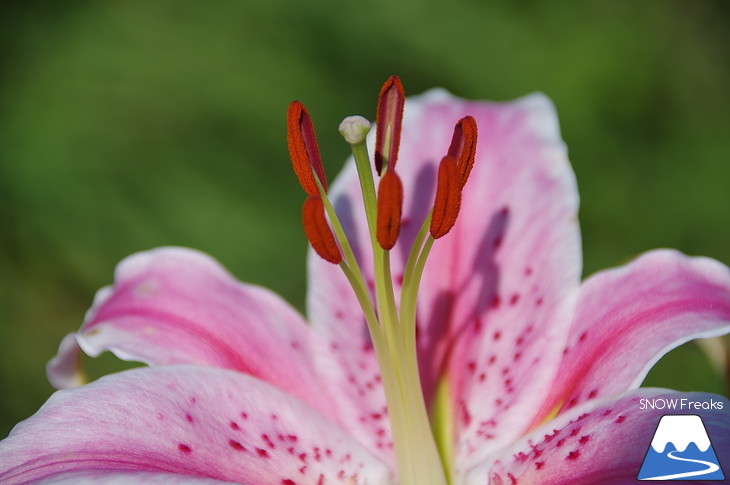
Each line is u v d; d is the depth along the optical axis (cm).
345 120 49
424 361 52
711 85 107
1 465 46
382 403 52
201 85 94
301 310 89
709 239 96
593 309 51
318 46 98
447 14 102
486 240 52
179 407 48
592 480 47
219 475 48
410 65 101
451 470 51
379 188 48
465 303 52
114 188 90
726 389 52
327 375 52
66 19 97
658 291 50
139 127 92
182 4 98
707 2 110
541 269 51
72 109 91
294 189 93
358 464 50
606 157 98
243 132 93
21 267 91
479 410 51
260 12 98
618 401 48
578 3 104
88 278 89
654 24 106
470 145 49
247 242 89
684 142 100
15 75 94
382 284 49
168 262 53
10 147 90
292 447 50
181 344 51
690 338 48
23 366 89
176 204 90
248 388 50
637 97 100
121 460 47
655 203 97
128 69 93
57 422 47
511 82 101
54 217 90
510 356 51
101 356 85
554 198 52
